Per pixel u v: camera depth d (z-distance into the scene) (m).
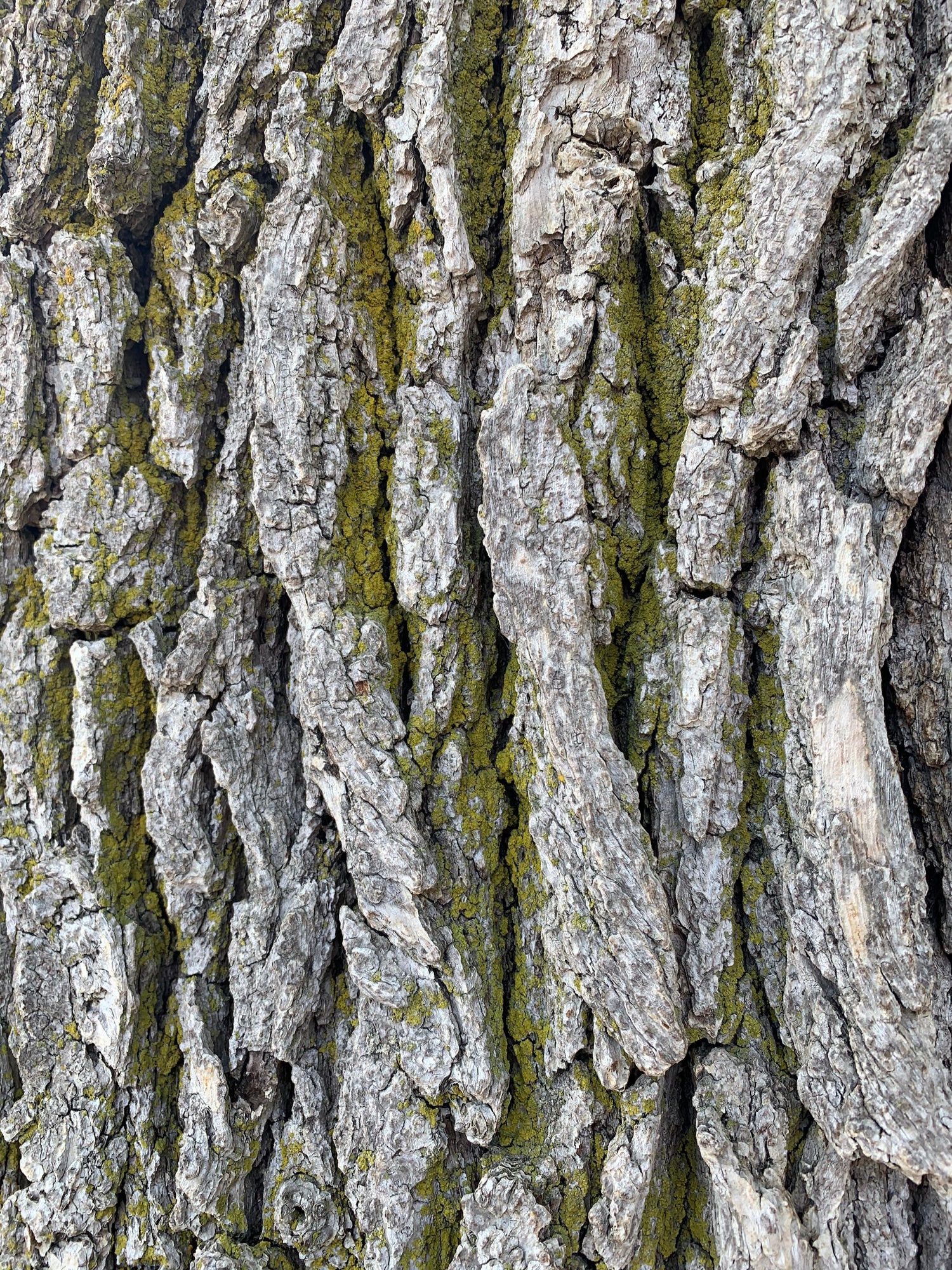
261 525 2.70
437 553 2.68
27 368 2.84
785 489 2.48
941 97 2.38
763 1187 2.28
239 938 2.71
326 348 2.72
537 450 2.52
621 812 2.44
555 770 2.50
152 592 2.89
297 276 2.67
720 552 2.55
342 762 2.60
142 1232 2.62
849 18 2.38
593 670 2.50
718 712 2.51
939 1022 2.44
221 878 2.80
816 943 2.39
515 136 2.75
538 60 2.62
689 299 2.68
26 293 2.85
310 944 2.71
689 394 2.54
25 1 2.81
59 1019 2.71
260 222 2.84
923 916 2.35
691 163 2.70
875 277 2.41
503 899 2.78
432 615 2.68
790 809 2.48
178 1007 2.75
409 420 2.74
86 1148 2.63
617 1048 2.46
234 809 2.74
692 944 2.53
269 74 2.76
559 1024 2.56
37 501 2.91
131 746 2.88
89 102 2.91
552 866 2.54
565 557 2.53
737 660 2.56
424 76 2.60
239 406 2.90
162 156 2.88
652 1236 2.44
